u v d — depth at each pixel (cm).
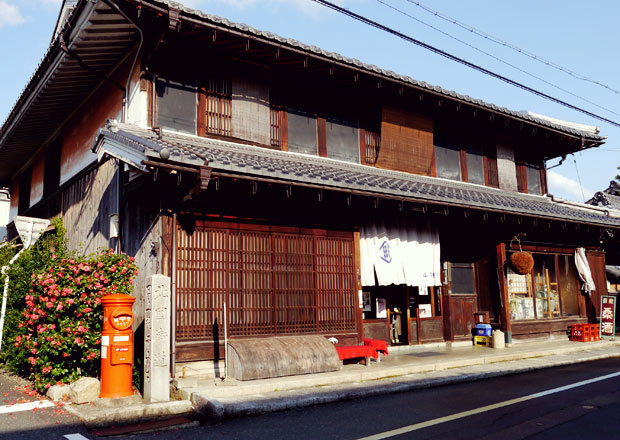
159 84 948
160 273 794
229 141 1012
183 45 960
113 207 1006
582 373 938
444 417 608
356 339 1007
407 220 1154
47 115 1355
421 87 1203
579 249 1520
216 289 849
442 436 526
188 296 820
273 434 554
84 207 1197
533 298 1416
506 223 1330
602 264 1622
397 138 1289
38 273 841
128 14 851
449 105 1315
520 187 1634
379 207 1102
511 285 1368
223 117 1014
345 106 1223
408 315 1223
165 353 702
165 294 716
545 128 1505
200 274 837
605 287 1612
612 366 1031
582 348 1284
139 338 831
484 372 913
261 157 983
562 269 1510
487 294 1353
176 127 952
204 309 833
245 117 1038
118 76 1062
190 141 940
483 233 1358
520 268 1274
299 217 971
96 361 804
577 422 572
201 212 852
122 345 707
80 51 1011
